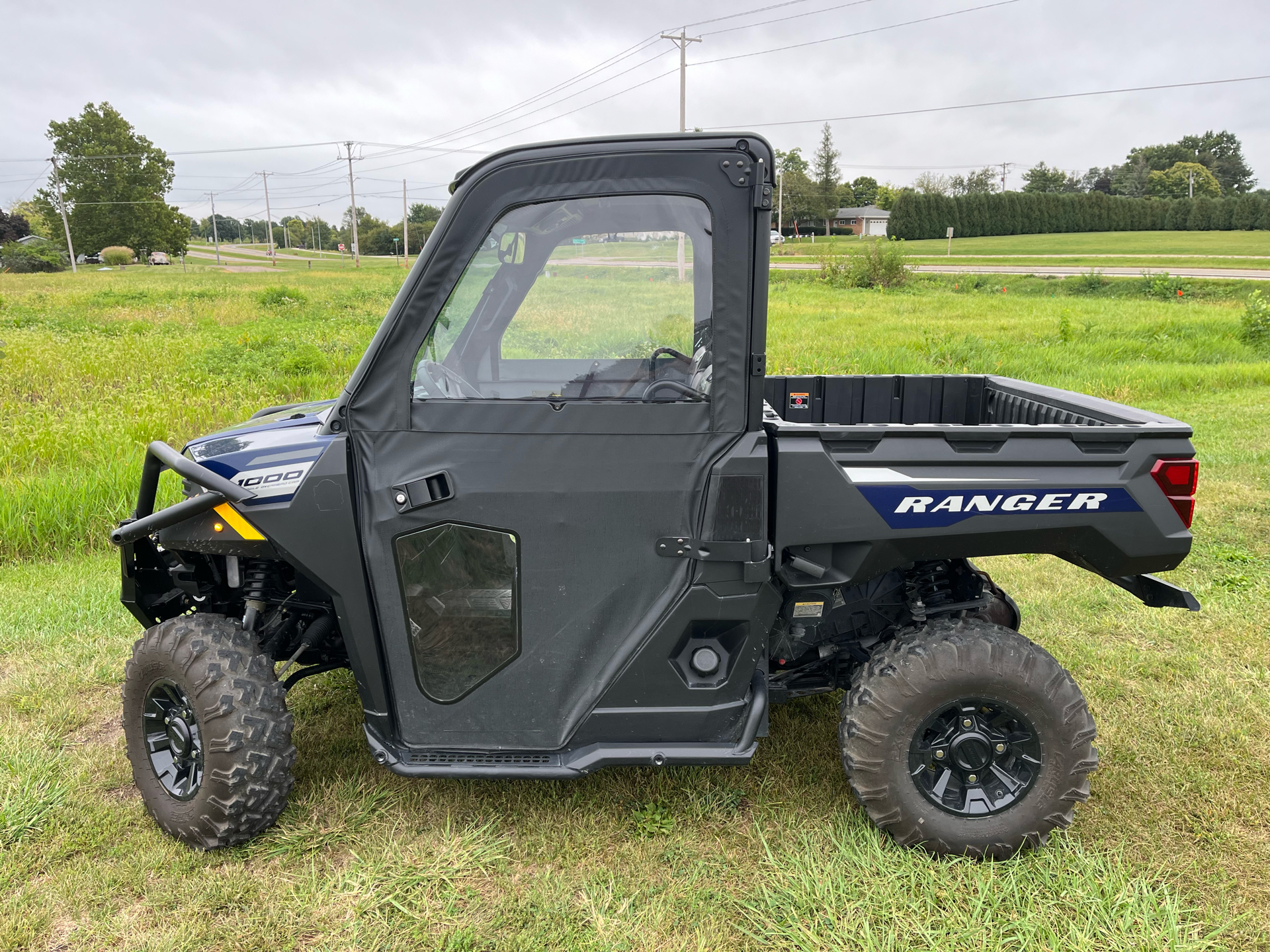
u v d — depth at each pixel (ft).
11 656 13.46
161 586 10.04
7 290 133.08
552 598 8.06
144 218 329.31
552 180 7.54
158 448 8.92
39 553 18.90
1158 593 8.46
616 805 9.40
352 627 8.32
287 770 8.80
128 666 9.03
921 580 9.51
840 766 10.07
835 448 7.87
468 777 8.30
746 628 8.13
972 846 8.25
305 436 8.48
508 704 8.33
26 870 8.54
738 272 7.48
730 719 8.32
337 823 9.06
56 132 322.34
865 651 9.50
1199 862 8.32
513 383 7.97
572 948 7.39
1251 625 13.52
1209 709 11.05
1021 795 8.23
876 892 7.90
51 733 11.16
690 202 7.50
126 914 7.93
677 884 8.16
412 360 7.84
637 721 8.27
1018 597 15.10
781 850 8.60
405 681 8.40
